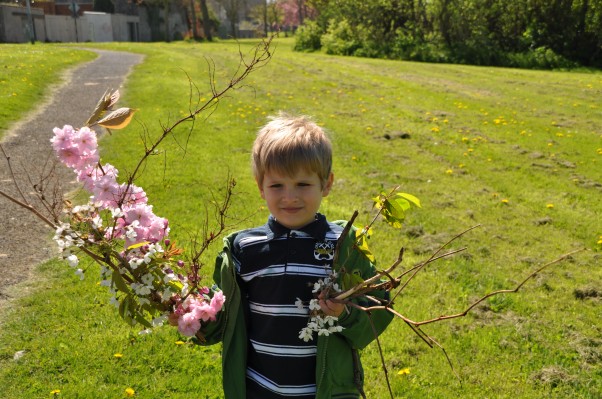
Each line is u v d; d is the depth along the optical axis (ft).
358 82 55.31
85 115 34.76
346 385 6.20
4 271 14.62
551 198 23.81
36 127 31.22
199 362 11.35
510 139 33.99
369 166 26.76
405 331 12.77
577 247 18.80
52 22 150.71
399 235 18.49
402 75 63.62
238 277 6.43
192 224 17.43
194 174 22.57
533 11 92.38
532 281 15.87
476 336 12.74
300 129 6.23
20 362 11.00
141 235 5.83
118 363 11.12
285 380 6.14
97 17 158.61
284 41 148.05
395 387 10.82
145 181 21.43
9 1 143.74
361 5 100.48
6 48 76.74
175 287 5.76
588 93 53.72
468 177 26.27
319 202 6.28
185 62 64.03
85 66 57.98
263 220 18.13
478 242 18.57
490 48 90.02
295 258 6.17
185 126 30.58
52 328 12.14
